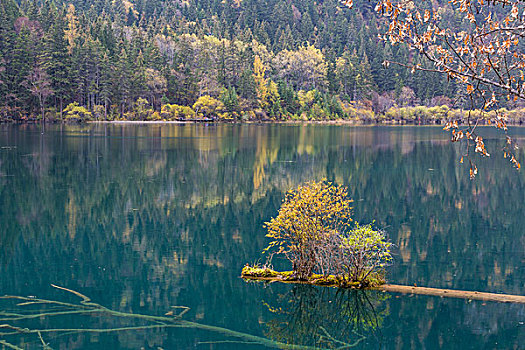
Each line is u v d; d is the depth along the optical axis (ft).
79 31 487.20
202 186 108.27
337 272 47.91
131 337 36.47
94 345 35.06
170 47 558.15
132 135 255.09
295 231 48.49
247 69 515.91
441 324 39.11
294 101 528.63
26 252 60.75
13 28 404.16
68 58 401.90
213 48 573.33
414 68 18.94
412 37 18.70
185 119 453.58
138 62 454.81
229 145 206.08
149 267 54.60
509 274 52.11
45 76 372.38
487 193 101.30
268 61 609.01
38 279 50.39
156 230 71.41
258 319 40.42
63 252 60.85
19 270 53.47
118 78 422.00
